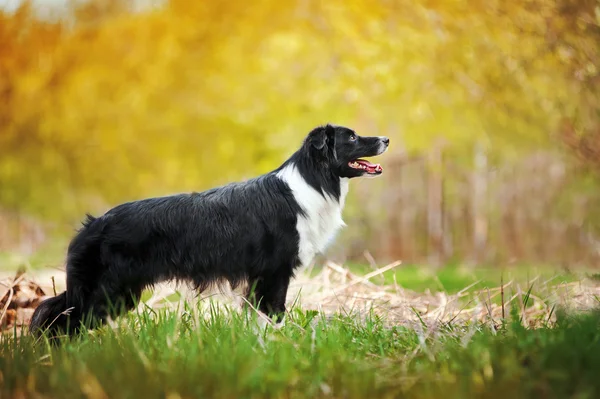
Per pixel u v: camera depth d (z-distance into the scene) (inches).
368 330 250.8
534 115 499.2
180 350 216.8
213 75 790.5
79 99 849.5
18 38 887.1
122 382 190.7
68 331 262.1
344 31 611.5
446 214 638.5
